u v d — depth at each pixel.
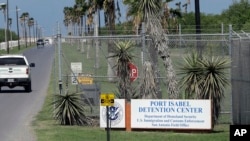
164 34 50.50
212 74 47.12
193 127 45.44
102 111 47.06
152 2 50.06
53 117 54.00
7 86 87.75
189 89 47.53
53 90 82.88
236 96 48.53
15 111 61.31
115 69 57.75
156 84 49.91
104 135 44.06
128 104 46.38
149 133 45.03
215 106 47.16
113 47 54.62
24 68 86.56
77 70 63.53
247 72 45.25
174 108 45.62
